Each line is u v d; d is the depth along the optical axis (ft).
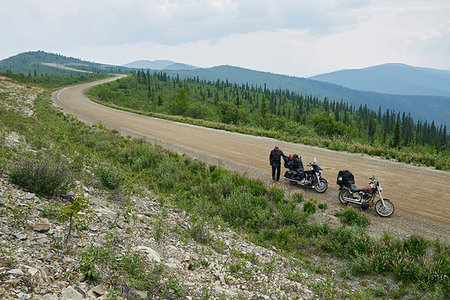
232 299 13.32
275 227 27.17
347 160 49.96
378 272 19.77
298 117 465.06
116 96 369.09
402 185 36.70
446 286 16.89
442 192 34.06
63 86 410.52
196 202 30.55
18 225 14.42
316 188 34.83
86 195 23.50
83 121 91.35
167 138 71.10
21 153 29.63
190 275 14.92
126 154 48.67
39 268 11.43
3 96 120.57
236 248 21.06
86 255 12.91
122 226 18.72
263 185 36.37
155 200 29.32
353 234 23.09
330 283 17.44
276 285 16.14
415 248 21.15
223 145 63.21
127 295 11.55
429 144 641.40
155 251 16.42
